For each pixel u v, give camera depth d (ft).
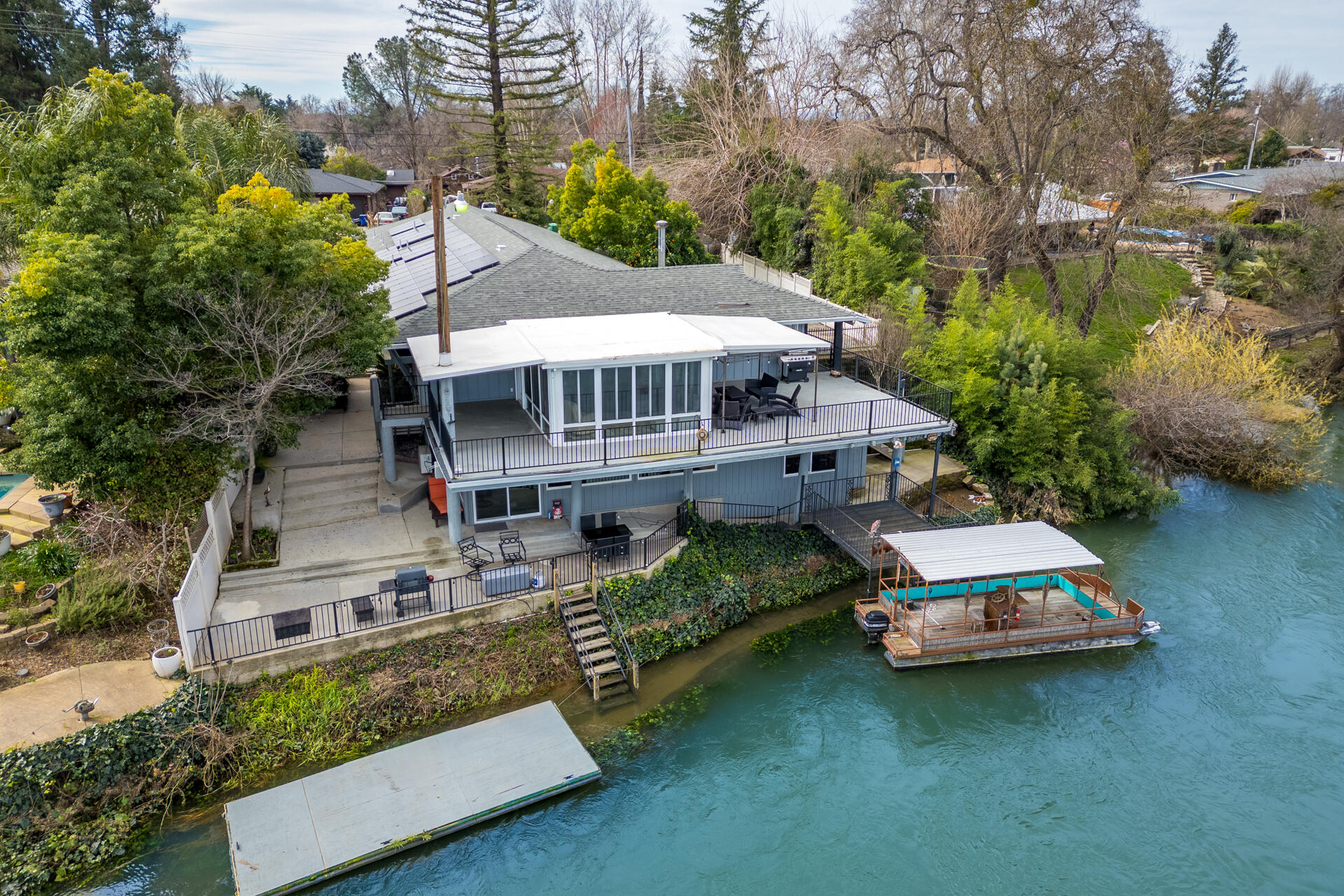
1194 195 219.20
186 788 53.42
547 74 201.77
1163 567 87.04
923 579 68.69
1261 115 374.43
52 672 56.29
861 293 131.64
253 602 63.98
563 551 73.15
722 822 53.98
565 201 142.31
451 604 65.10
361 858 48.49
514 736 58.90
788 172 159.33
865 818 54.80
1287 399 116.37
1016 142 124.67
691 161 175.63
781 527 85.10
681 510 78.59
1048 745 61.82
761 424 78.84
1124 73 118.52
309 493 79.92
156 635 59.98
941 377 102.06
